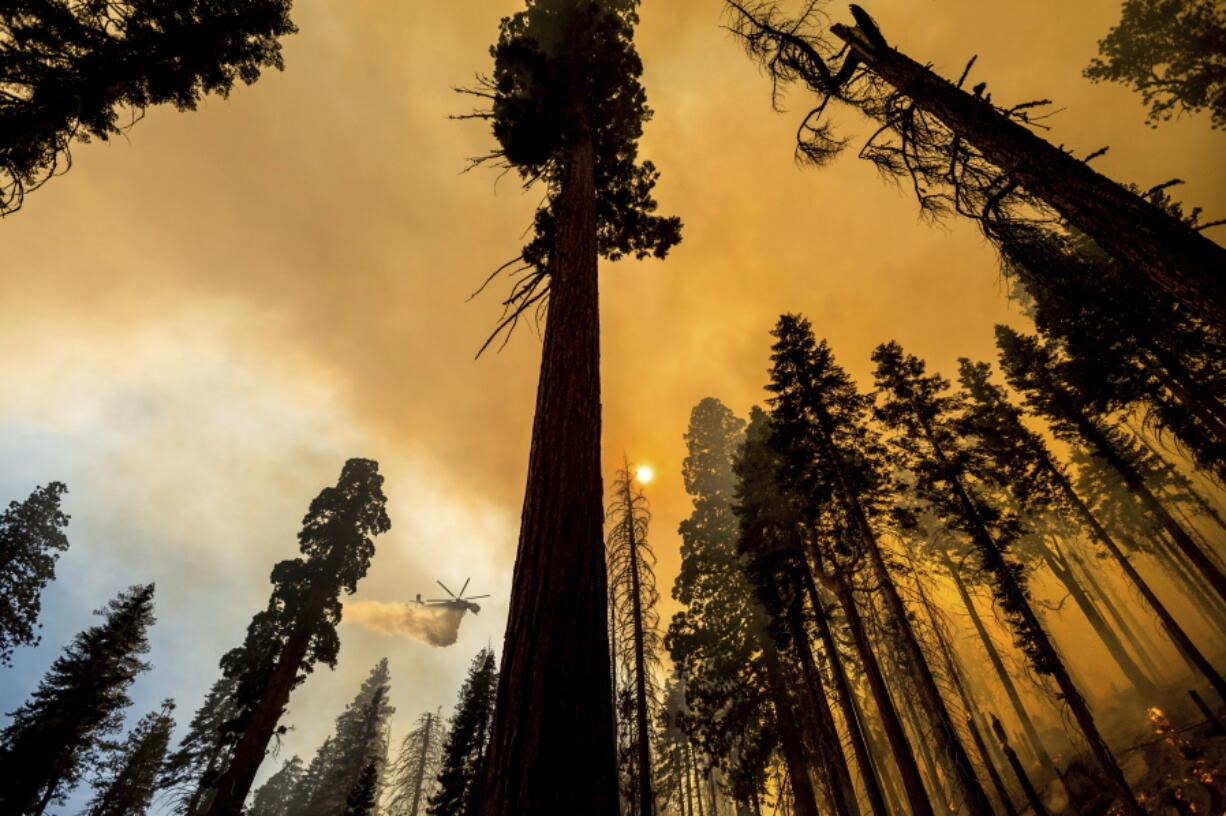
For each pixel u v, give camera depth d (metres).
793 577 15.44
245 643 21.89
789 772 15.30
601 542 2.87
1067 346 16.44
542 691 2.07
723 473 25.56
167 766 23.77
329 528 24.36
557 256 5.39
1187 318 9.40
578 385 3.76
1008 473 20.81
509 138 7.65
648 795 14.16
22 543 21.28
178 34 8.91
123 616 22.64
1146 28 14.72
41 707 19.56
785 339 16.84
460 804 21.69
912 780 10.12
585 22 9.53
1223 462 15.59
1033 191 4.53
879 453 14.95
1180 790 11.81
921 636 12.88
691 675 20.44
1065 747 19.62
